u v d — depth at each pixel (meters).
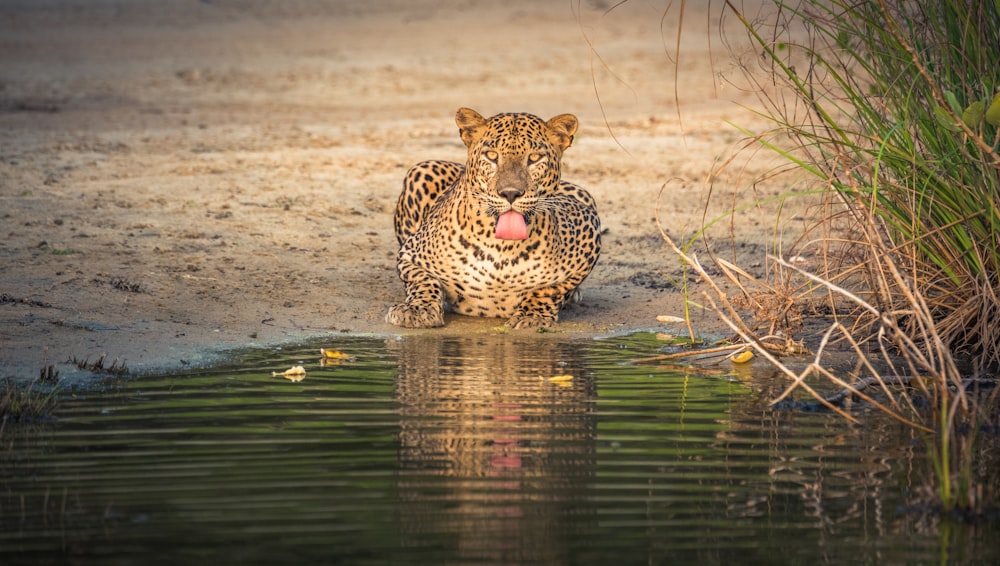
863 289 12.39
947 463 7.40
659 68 41.78
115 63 43.66
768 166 22.48
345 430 8.55
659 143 26.02
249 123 29.64
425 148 25.20
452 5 65.69
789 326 11.72
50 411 9.02
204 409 9.13
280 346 11.59
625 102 33.97
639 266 15.69
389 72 41.81
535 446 8.20
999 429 8.87
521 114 12.27
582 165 23.28
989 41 10.78
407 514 6.84
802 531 6.68
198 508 6.90
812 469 7.80
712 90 35.94
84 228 16.33
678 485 7.43
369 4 66.19
